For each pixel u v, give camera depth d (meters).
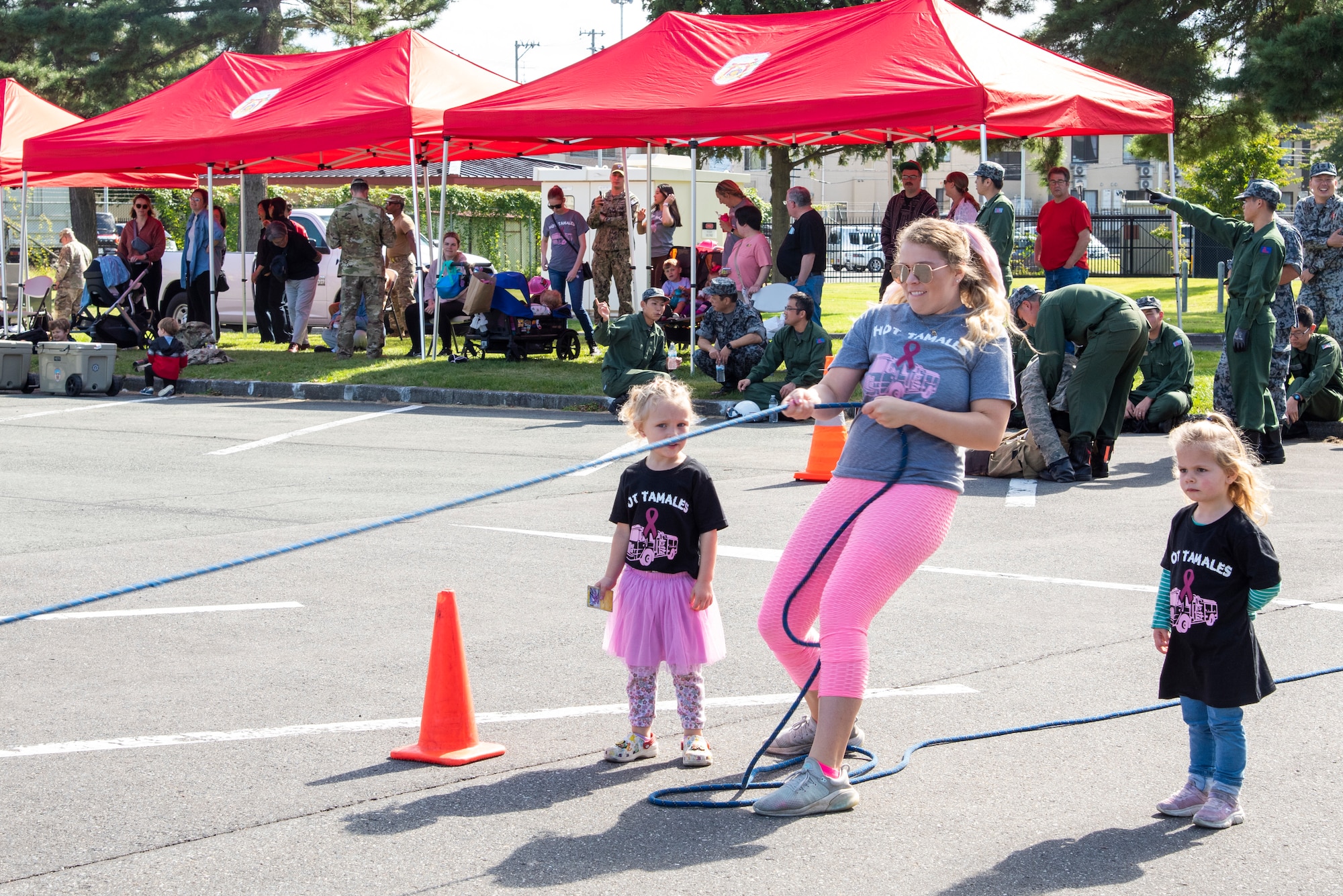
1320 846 3.88
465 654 5.81
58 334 17.72
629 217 17.84
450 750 4.61
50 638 6.07
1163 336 12.23
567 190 24.36
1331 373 11.81
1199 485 4.08
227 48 31.69
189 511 8.91
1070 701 5.21
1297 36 21.38
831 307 27.83
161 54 31.22
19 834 3.98
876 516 4.20
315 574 7.25
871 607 4.17
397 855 3.84
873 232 47.34
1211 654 4.04
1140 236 40.25
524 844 3.92
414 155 16.61
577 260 18.17
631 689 4.65
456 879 3.68
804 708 5.14
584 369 16.09
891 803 4.23
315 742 4.78
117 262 19.42
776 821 4.10
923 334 4.29
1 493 9.62
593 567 7.38
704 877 3.69
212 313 18.84
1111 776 4.45
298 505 9.11
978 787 4.36
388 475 10.31
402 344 19.48
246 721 4.99
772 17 16.02
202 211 19.77
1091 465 10.10
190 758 4.61
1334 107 21.70
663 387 4.66
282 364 17.02
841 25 15.18
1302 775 4.44
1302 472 10.23
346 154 21.31
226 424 13.39
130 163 18.02
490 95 17.22
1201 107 25.03
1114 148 59.19
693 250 15.59
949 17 14.79
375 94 16.77
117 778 4.43
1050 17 25.16
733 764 4.60
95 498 9.40
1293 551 7.58
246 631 6.18
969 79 13.54
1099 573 7.18
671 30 16.09
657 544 4.59
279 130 16.97
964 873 3.72
